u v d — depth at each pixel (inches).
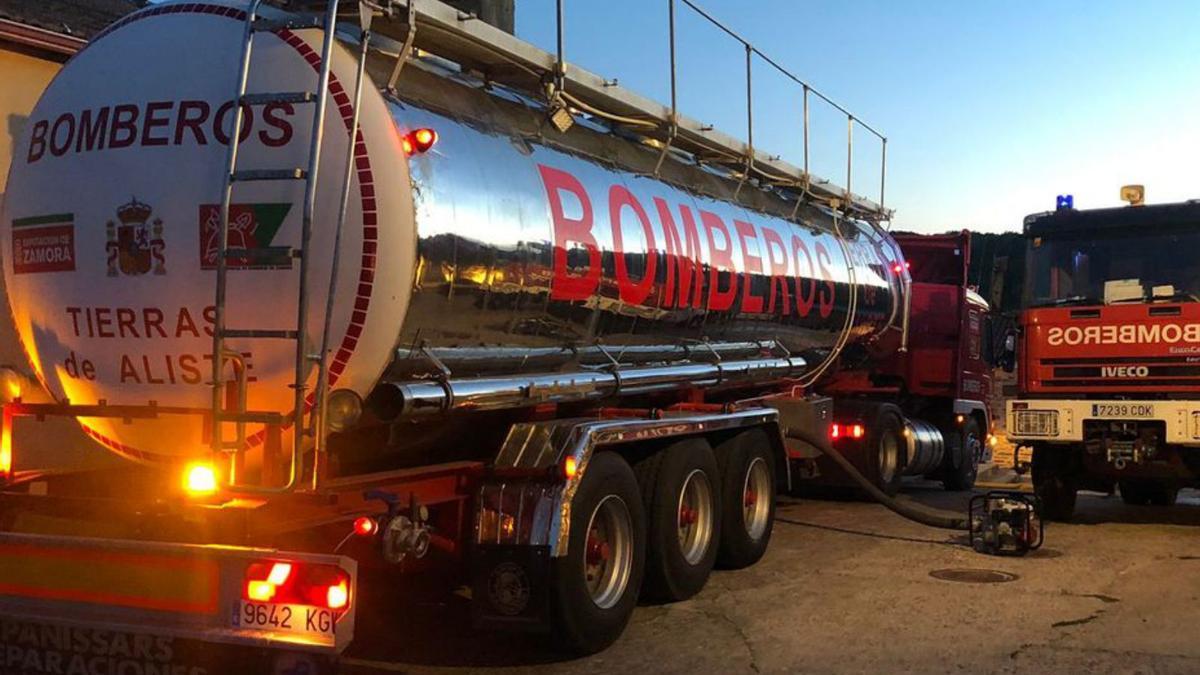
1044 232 421.7
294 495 177.0
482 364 218.2
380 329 187.6
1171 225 400.2
